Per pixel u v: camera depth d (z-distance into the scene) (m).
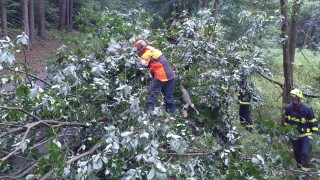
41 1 18.30
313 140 5.91
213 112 5.78
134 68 5.36
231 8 11.36
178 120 4.60
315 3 8.35
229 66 5.95
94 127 4.26
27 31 14.47
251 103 5.77
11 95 4.57
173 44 6.42
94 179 3.08
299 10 7.11
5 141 3.85
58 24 22.92
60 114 4.03
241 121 6.71
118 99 4.24
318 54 14.44
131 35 6.40
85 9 7.04
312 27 17.59
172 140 3.35
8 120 3.90
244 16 5.94
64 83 3.99
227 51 6.10
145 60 4.80
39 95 3.65
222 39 6.61
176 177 3.50
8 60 3.54
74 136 4.28
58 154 3.19
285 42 7.24
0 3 13.29
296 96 5.51
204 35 6.34
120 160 3.51
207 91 5.64
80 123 4.19
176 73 5.59
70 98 4.34
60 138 3.92
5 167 3.65
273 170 4.46
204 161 3.94
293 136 3.84
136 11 7.61
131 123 4.15
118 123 4.35
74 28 23.86
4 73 5.20
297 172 4.38
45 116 4.18
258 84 9.68
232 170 3.51
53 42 18.42
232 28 9.44
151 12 16.12
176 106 5.46
